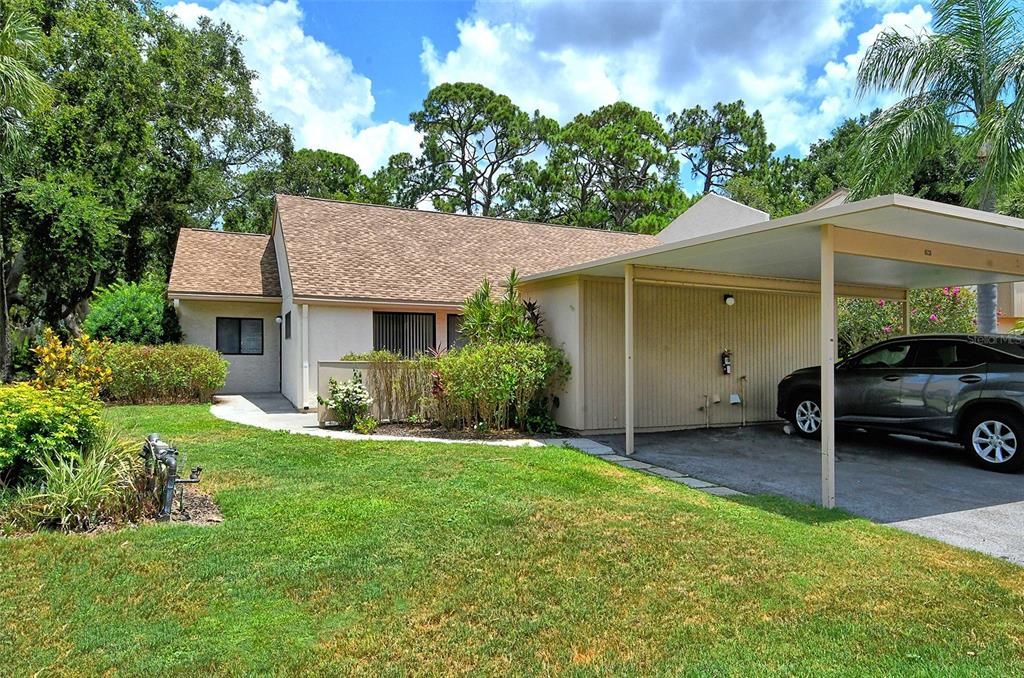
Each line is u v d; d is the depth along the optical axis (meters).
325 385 10.53
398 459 7.51
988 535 5.01
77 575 3.89
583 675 2.88
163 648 3.06
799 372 9.94
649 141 36.19
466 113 39.00
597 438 9.59
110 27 20.25
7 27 13.03
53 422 5.48
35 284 19.58
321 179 35.50
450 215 19.66
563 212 36.19
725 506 5.67
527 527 4.90
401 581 3.86
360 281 14.63
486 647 3.11
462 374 9.67
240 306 17.55
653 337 10.37
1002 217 5.71
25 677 2.81
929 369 8.04
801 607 3.58
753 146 39.59
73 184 17.86
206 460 7.41
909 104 11.76
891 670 2.93
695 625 3.36
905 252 6.43
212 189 26.30
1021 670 2.93
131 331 15.93
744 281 9.68
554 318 10.52
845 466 7.66
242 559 4.18
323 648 3.08
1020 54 10.52
